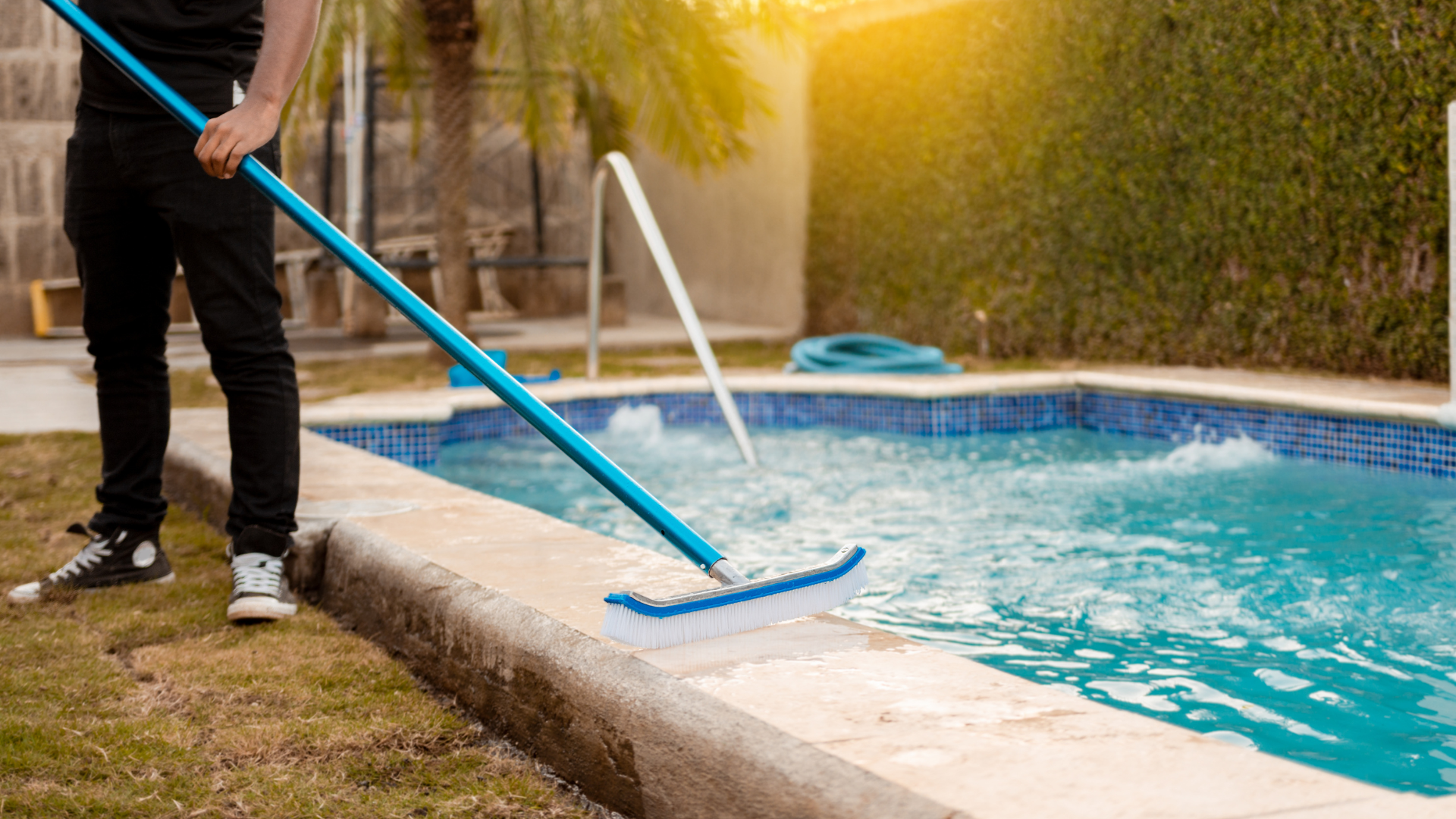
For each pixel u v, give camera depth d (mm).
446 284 8234
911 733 1307
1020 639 2537
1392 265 5855
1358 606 2756
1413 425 4719
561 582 2053
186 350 9234
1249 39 6457
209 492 3418
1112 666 2334
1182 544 3453
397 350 9328
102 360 2627
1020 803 1115
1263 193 6477
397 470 3488
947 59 8547
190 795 1556
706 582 2039
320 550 2631
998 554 3373
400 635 2197
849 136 9766
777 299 11672
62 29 11469
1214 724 1998
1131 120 7219
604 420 6504
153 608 2482
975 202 8430
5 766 1624
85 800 1521
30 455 4512
